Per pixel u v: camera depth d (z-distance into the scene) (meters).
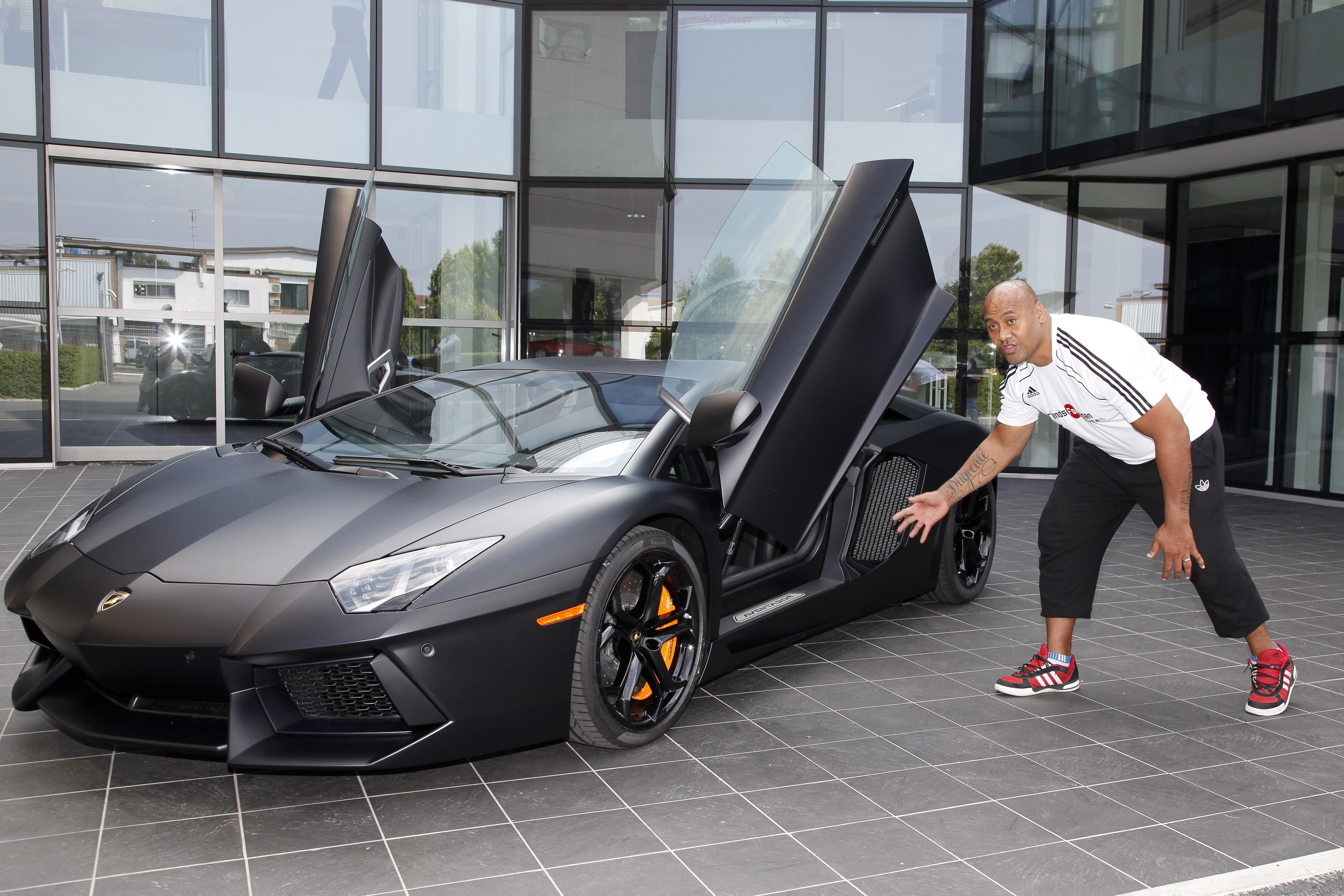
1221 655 3.49
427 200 9.20
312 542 2.26
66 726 2.24
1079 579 3.01
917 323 3.20
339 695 2.14
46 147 8.17
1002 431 2.96
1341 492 7.90
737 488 2.78
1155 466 2.80
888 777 2.38
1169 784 2.36
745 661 2.97
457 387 3.27
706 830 2.09
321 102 8.77
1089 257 9.05
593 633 2.35
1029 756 2.53
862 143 9.12
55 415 8.39
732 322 2.83
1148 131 7.77
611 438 2.82
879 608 3.64
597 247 9.20
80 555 2.40
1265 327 8.41
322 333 3.51
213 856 1.94
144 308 8.76
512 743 2.26
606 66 9.08
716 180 9.13
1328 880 1.90
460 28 9.00
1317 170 7.94
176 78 8.45
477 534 2.27
